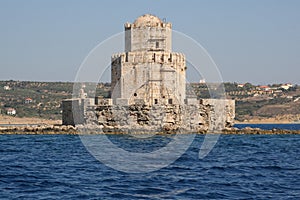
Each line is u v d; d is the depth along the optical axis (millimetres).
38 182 52094
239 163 68688
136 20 127250
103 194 46219
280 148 93188
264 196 45469
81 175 56688
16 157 75750
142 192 47312
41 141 106188
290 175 57531
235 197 45125
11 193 46625
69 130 130250
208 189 48781
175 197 45219
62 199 44031
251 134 131375
